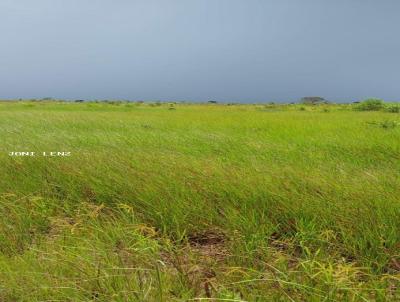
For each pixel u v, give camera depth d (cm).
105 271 253
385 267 293
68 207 428
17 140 830
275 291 236
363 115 1847
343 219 355
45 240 343
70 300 234
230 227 364
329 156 688
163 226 379
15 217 388
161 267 274
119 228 333
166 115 1802
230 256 306
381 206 376
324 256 295
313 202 390
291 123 1328
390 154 719
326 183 450
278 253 290
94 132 1062
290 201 391
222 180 466
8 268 261
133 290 231
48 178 520
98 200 446
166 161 588
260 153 714
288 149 750
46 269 267
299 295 230
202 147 793
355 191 417
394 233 324
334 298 221
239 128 1205
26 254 297
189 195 432
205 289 235
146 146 789
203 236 374
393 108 2302
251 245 312
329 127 1180
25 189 486
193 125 1287
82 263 269
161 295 219
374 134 977
